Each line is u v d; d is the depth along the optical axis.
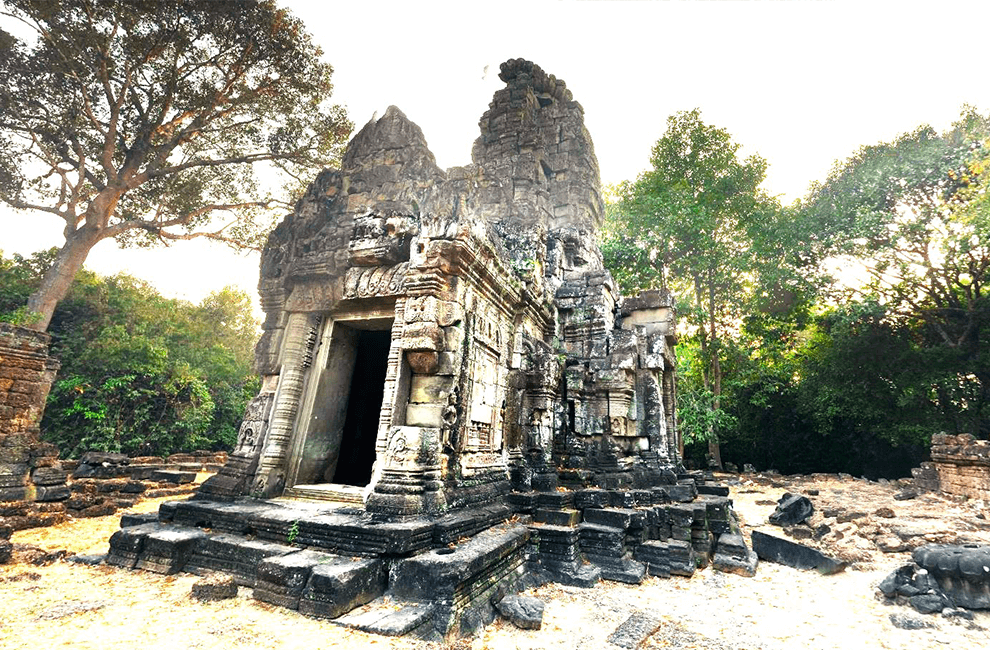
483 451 8.45
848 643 5.36
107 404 22.05
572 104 17.28
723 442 27.36
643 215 24.98
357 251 8.93
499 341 9.50
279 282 9.79
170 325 26.97
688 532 8.52
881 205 23.25
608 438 10.93
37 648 3.97
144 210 21.92
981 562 6.23
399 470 6.66
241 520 6.63
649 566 7.97
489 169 15.21
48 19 15.23
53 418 20.78
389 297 8.59
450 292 7.65
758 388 26.77
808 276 24.92
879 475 24.91
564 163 16.11
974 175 19.33
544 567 7.26
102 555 6.75
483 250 8.36
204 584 5.23
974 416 20.89
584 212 15.73
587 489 8.98
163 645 4.12
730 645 5.21
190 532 6.62
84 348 22.27
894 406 22.50
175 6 16.39
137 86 18.31
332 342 9.46
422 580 5.17
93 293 24.00
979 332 21.59
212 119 19.97
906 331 23.25
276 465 8.45
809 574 8.09
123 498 12.72
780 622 5.95
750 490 18.53
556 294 13.09
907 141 22.75
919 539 8.90
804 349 28.00
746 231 25.08
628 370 11.48
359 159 11.73
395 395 7.34
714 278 25.27
